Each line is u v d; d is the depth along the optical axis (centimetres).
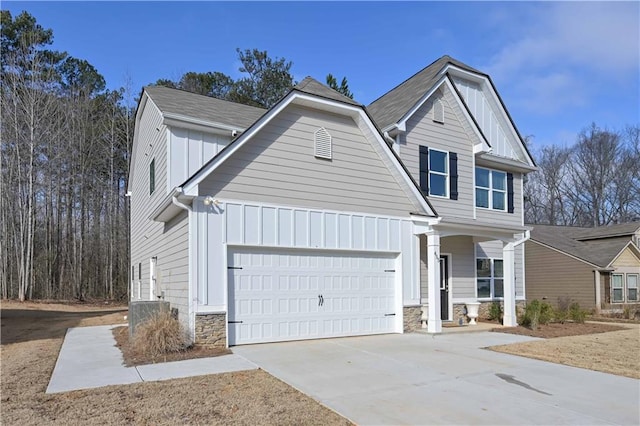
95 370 784
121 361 865
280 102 1079
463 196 1584
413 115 1479
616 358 916
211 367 796
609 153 4344
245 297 1033
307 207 1131
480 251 1655
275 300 1074
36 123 2909
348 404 585
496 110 1827
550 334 1284
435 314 1239
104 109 3603
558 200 4609
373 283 1244
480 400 610
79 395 623
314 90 1217
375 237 1246
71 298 3078
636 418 543
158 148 1398
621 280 2427
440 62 1711
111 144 3366
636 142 4278
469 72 1722
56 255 3167
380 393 639
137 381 699
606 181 4344
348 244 1193
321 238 1146
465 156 1606
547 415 551
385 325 1253
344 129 1216
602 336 1266
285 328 1084
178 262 1088
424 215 1292
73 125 3272
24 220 2891
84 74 3638
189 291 962
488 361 871
